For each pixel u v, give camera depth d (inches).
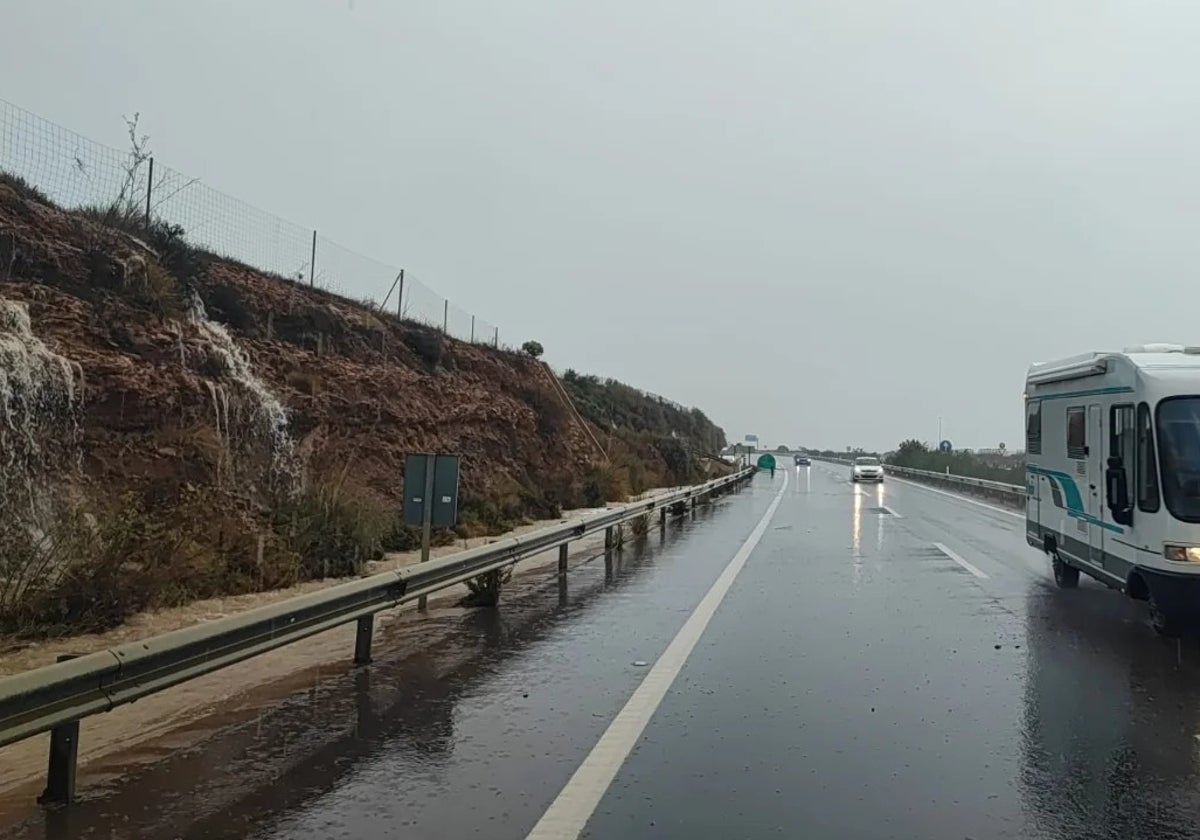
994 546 719.7
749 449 3846.0
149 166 699.4
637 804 201.8
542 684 301.7
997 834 187.3
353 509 603.2
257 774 219.3
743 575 556.1
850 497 1433.3
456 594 486.3
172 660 220.4
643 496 1338.6
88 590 370.6
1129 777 219.6
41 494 452.1
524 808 199.2
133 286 611.8
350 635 382.3
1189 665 331.3
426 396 933.8
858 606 450.3
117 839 182.1
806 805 201.9
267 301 791.7
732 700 284.2
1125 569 395.5
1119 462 392.5
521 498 939.3
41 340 509.7
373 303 1018.1
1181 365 381.4
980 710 275.3
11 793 209.6
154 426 540.4
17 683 176.1
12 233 552.7
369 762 227.5
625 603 456.8
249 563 474.6
